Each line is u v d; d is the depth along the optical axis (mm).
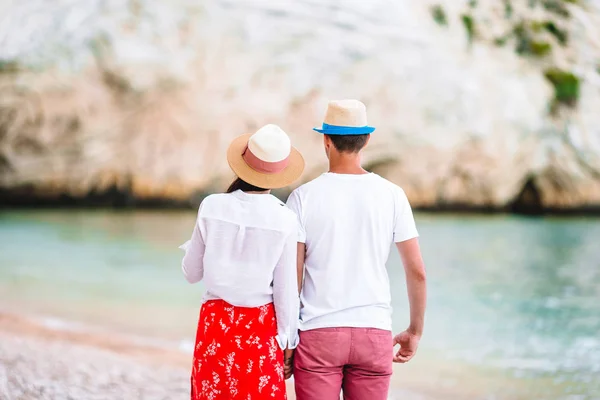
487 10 23734
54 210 20094
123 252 12977
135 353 6305
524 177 22266
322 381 2498
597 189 22359
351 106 2553
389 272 11508
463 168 21531
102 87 19734
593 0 24875
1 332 7016
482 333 7527
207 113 19969
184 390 4871
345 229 2527
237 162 2570
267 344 2523
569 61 23484
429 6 23078
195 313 8367
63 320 7840
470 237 16781
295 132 20516
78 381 4984
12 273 10891
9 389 4574
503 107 21875
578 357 6438
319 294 2521
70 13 20203
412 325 2619
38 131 19672
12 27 20031
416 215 21016
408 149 20938
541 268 12586
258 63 20500
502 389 5391
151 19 20266
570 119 22812
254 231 2488
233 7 20984
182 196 20188
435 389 5344
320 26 21266
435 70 21516
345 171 2596
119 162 20031
